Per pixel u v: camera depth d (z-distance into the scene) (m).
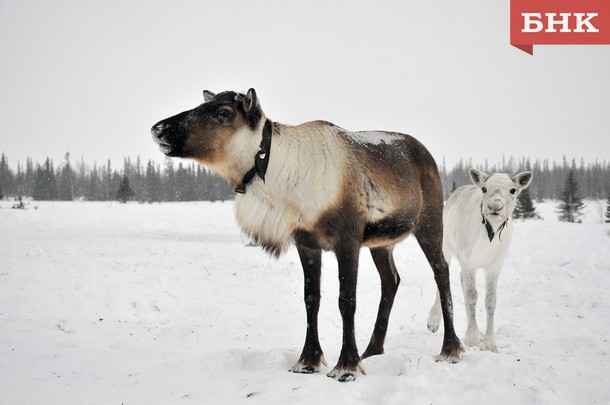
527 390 4.34
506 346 6.50
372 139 5.52
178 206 42.78
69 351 5.91
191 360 5.25
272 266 13.69
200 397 4.13
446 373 4.79
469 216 7.04
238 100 4.82
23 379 4.75
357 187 4.92
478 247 6.79
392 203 5.21
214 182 87.81
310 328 4.99
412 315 8.91
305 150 4.91
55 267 11.26
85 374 5.05
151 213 33.78
